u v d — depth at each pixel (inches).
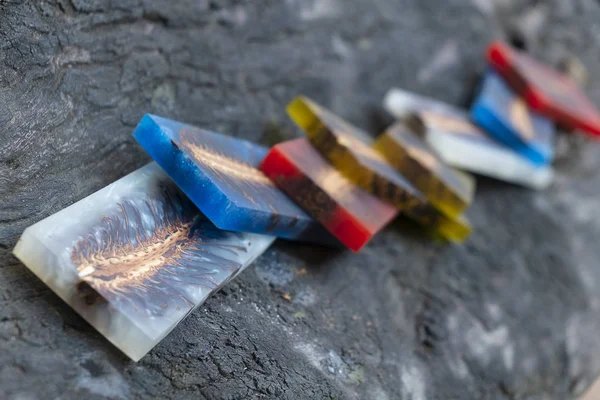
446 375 15.7
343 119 18.7
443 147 18.3
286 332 14.2
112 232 12.9
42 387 12.1
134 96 15.4
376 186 15.7
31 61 14.1
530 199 20.7
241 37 17.6
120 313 12.3
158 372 12.8
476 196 19.9
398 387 14.8
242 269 14.1
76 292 12.3
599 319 19.0
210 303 13.8
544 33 25.2
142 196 13.5
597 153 23.2
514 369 16.7
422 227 18.0
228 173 13.9
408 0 21.5
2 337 12.3
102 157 14.5
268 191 14.4
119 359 12.6
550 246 19.8
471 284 17.6
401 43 20.7
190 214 13.8
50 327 12.5
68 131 14.3
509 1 24.5
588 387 18.0
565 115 20.6
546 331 17.8
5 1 13.9
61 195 13.7
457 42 21.8
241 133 16.7
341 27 19.6
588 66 25.7
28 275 12.8
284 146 14.9
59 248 12.4
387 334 15.4
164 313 12.5
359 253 16.4
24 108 13.9
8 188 13.4
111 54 15.3
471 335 16.6
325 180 15.1
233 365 13.3
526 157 19.6
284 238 14.9
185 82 16.3
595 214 21.4
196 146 13.8
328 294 15.2
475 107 19.4
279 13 18.4
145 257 13.1
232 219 13.4
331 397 13.8
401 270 16.8
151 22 16.1
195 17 16.8
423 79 20.6
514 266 18.7
